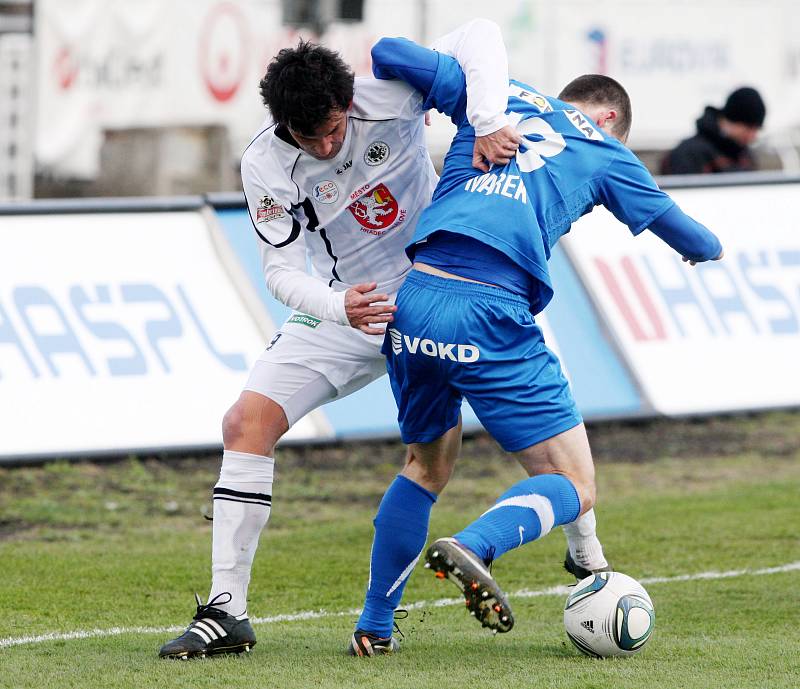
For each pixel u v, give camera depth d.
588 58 47.94
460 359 13.88
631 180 14.55
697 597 18.97
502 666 14.41
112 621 17.67
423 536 15.31
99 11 45.19
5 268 29.55
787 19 49.56
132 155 45.78
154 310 30.30
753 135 36.00
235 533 15.02
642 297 33.94
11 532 24.20
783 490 27.95
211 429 30.06
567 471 13.90
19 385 29.05
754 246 34.78
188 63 45.78
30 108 44.97
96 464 29.19
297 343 15.52
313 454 30.89
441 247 14.21
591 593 14.98
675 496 27.47
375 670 14.17
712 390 33.88
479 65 14.41
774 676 13.88
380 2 46.50
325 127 14.04
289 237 14.81
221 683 13.48
